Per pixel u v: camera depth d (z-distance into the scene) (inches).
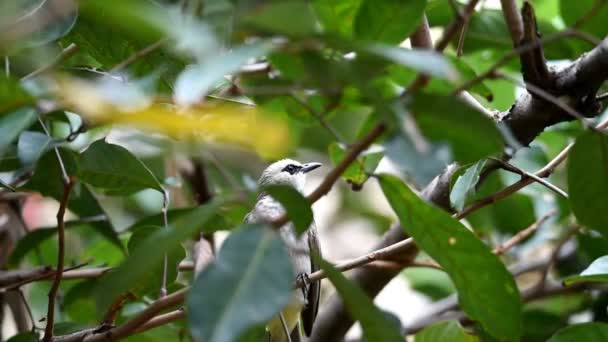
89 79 187.0
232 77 188.1
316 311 195.8
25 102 180.7
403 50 179.8
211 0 183.9
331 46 180.1
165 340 191.3
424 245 184.2
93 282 193.2
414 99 180.4
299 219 181.6
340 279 181.5
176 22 180.2
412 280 201.0
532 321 197.3
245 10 179.9
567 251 199.5
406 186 183.5
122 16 179.8
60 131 195.5
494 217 198.7
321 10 184.9
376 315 181.5
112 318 187.5
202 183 198.8
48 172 190.2
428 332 191.0
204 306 179.6
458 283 184.5
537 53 187.3
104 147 189.0
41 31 184.7
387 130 180.7
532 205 198.2
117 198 201.0
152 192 201.2
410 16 182.5
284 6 179.6
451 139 181.0
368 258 187.8
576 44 193.8
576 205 183.6
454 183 189.3
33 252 197.6
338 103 184.5
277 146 180.2
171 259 189.2
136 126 180.4
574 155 183.0
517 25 187.0
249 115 185.0
